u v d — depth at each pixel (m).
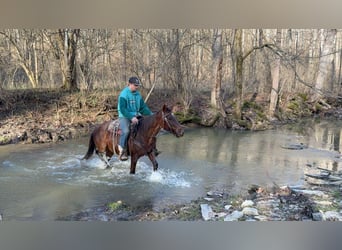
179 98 9.23
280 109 10.12
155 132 4.26
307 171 4.92
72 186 4.11
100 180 4.34
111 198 3.74
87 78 8.80
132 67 8.92
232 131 8.29
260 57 10.09
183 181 4.36
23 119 7.48
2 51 8.02
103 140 4.75
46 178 4.39
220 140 7.16
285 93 10.81
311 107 10.72
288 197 3.82
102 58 8.98
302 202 3.64
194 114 8.91
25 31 8.05
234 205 3.57
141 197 3.79
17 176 4.45
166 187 4.12
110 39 8.77
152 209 3.44
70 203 3.58
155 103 9.25
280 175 4.71
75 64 8.91
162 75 9.19
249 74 10.41
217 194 3.91
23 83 9.09
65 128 7.30
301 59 8.94
